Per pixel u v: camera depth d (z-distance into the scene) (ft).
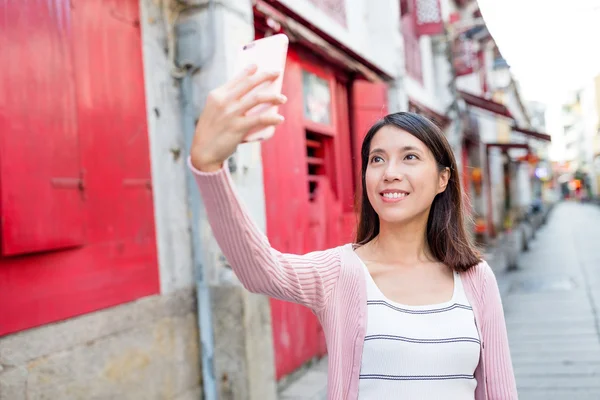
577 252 48.01
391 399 4.53
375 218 5.68
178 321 11.84
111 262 9.93
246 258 4.15
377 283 5.07
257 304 12.69
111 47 10.36
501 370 4.92
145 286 10.87
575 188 259.60
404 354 4.59
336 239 20.94
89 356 9.30
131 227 10.55
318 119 20.15
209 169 3.78
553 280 33.45
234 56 12.44
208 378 12.35
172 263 11.77
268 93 3.60
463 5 50.90
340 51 21.20
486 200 59.16
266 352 13.00
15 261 7.95
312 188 20.40
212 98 3.67
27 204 7.75
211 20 12.14
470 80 57.67
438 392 4.56
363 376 4.67
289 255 4.84
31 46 7.93
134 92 10.93
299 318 17.40
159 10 11.91
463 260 5.23
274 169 16.43
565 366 17.17
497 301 5.16
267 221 15.79
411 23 35.14
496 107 44.96
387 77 27.04
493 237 62.64
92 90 9.77
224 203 3.90
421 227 5.34
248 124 3.60
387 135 5.10
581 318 23.35
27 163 7.77
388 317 4.75
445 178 5.37
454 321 4.80
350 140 24.16
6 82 7.47
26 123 7.79
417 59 36.42
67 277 8.89
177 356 11.73
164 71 11.94
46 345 8.44
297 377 16.87
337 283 5.03
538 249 52.85
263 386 12.74
